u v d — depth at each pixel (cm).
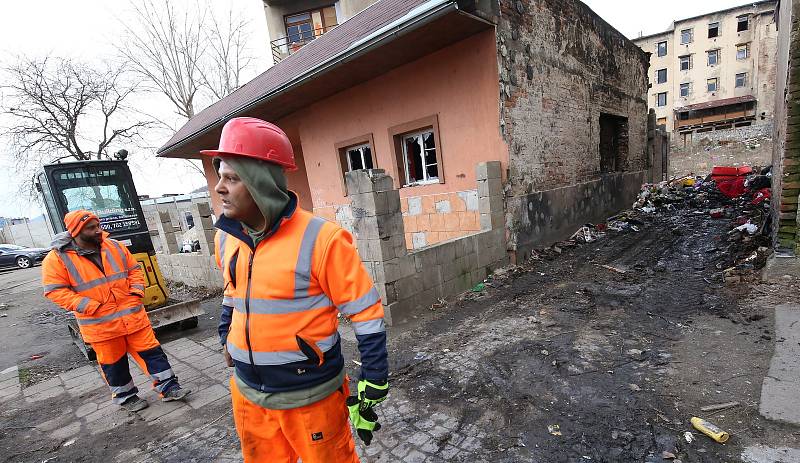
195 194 2095
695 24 3903
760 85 3709
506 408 276
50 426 338
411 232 758
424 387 317
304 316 145
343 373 163
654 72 4219
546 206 716
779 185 456
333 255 144
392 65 689
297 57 1043
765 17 3612
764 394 247
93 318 315
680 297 438
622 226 892
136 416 333
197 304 566
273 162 141
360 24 805
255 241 151
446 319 466
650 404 260
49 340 642
